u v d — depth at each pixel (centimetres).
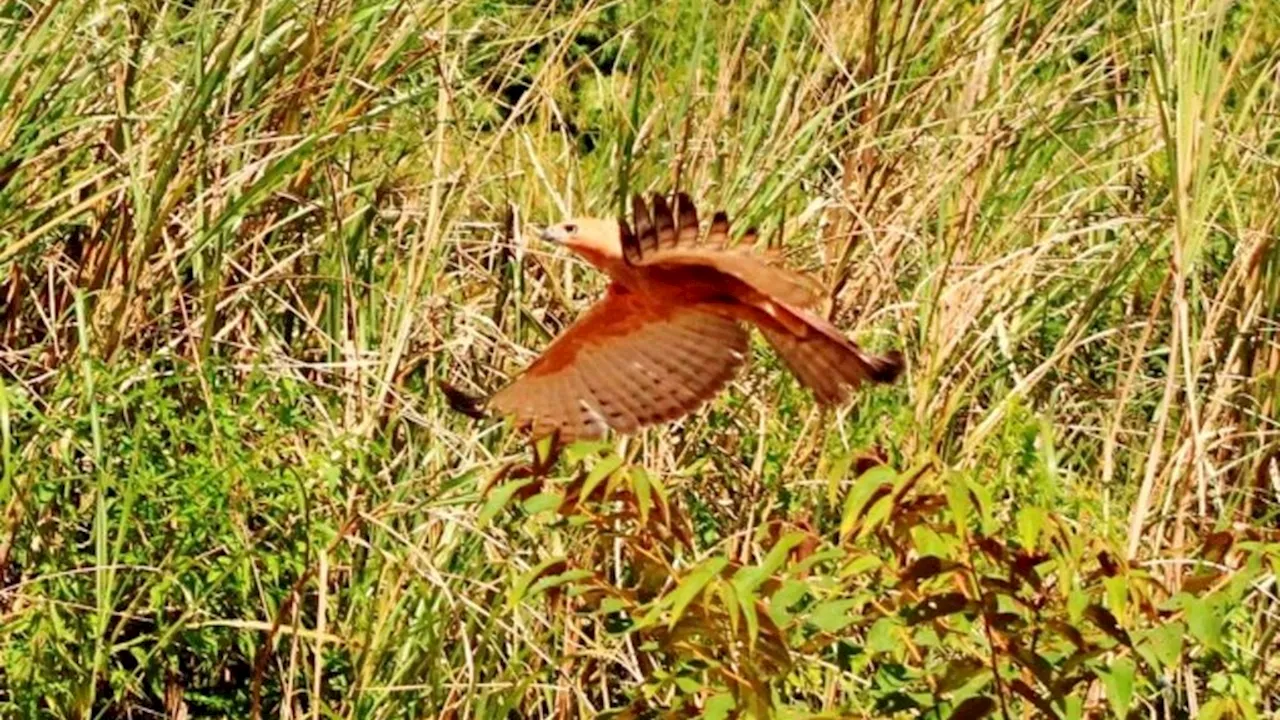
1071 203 1118
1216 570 886
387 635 930
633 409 747
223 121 1026
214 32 1046
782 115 1112
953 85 1141
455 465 1004
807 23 1152
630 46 1235
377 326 1056
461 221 1084
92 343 985
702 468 1011
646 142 1127
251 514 963
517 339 1059
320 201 1063
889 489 758
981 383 1066
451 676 922
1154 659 728
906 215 1101
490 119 1133
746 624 751
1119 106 1202
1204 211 1012
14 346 1010
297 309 1057
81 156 1046
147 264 1009
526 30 1170
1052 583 865
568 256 1073
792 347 709
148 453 945
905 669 795
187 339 1017
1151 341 1137
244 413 953
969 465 1012
